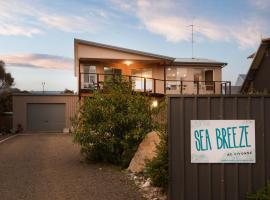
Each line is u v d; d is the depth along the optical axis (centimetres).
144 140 1312
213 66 3619
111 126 1435
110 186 1048
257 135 770
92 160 1488
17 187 1046
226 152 768
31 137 2806
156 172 879
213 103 772
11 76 5862
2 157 1647
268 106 770
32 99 3653
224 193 769
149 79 3259
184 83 3556
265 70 1931
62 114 3678
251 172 768
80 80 3089
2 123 3691
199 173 773
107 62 3278
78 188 1028
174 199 773
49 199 919
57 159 1572
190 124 771
